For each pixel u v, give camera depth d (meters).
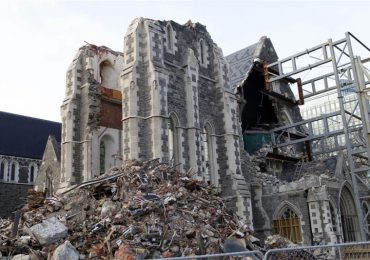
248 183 28.38
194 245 12.73
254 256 7.57
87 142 28.72
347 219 27.81
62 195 17.30
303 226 25.84
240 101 31.64
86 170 28.16
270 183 28.69
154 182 16.70
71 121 29.22
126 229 12.52
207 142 26.78
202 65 27.59
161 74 22.75
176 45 25.64
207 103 27.08
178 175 18.42
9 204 43.03
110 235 12.30
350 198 28.38
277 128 34.28
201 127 26.06
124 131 22.09
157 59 23.28
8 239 12.67
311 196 25.70
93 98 29.55
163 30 24.97
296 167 33.78
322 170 31.22
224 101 27.45
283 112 37.03
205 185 18.66
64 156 28.75
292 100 37.06
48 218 14.48
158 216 13.61
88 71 30.19
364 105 27.14
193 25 27.81
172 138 23.97
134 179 16.17
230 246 13.66
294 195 26.72
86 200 15.55
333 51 29.95
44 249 11.91
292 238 26.19
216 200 17.56
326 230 24.69
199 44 27.83
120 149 30.55
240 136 30.08
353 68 27.92
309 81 34.16
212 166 26.30
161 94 22.44
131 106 21.98
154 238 12.52
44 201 17.03
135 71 22.52
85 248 12.02
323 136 31.77
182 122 24.33
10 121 51.22
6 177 46.81
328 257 15.23
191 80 25.14
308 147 34.66
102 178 16.84
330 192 26.17
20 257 11.30
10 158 47.75
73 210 15.29
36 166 49.72
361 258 11.82
